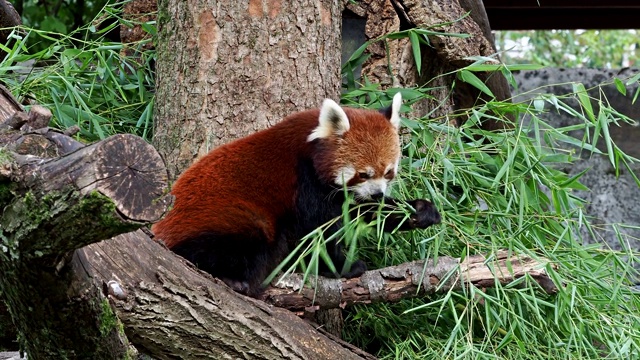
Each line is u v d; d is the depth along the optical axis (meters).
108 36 15.53
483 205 10.97
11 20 11.99
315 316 8.86
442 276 8.11
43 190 4.60
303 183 8.46
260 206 8.26
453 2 11.20
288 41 9.29
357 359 7.59
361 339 9.31
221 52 9.22
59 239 4.70
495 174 9.87
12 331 6.72
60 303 5.10
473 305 8.00
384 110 9.16
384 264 9.27
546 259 8.42
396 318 8.97
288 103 9.24
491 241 8.72
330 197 8.51
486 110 10.37
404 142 10.09
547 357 8.33
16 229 4.74
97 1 17.94
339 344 7.62
